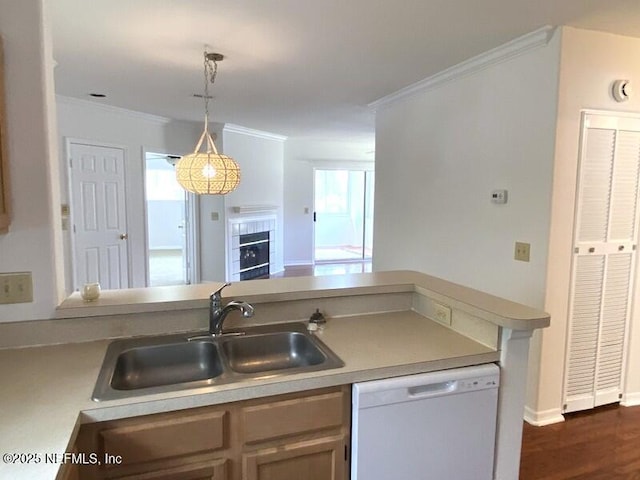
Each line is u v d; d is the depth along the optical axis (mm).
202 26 2588
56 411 1180
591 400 2939
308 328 1893
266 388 1376
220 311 1777
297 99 4520
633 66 2736
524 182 2795
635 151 2805
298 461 1458
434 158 3725
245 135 6930
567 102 2584
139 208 5629
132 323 1753
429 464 1585
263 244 7645
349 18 2439
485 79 3105
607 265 2834
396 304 2189
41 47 1505
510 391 1684
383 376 1510
